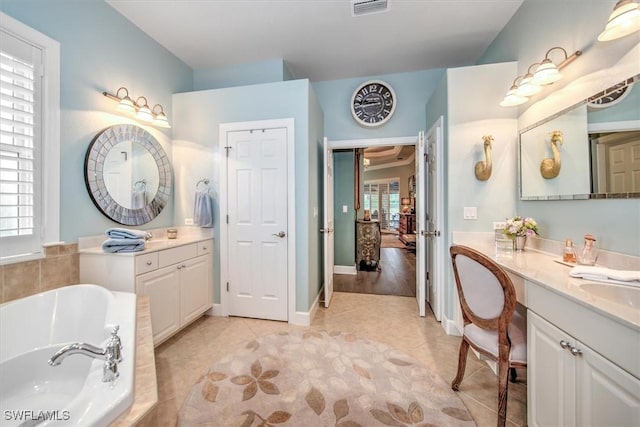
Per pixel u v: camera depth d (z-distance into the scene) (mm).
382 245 7684
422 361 1925
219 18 2365
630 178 1260
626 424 783
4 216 1553
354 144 3406
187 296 2371
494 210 2273
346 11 2277
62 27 1851
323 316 2740
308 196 2574
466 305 1490
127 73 2363
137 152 2434
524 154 2107
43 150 1731
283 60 3027
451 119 2336
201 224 2682
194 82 3262
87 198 2016
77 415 786
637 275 1116
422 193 2824
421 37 2629
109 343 986
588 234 1510
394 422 1367
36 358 1354
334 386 1647
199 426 1348
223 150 2721
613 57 1369
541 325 1168
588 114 1509
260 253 2658
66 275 1848
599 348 875
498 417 1271
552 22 1821
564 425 1023
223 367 1848
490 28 2488
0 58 1527
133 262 1838
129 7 2221
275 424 1357
